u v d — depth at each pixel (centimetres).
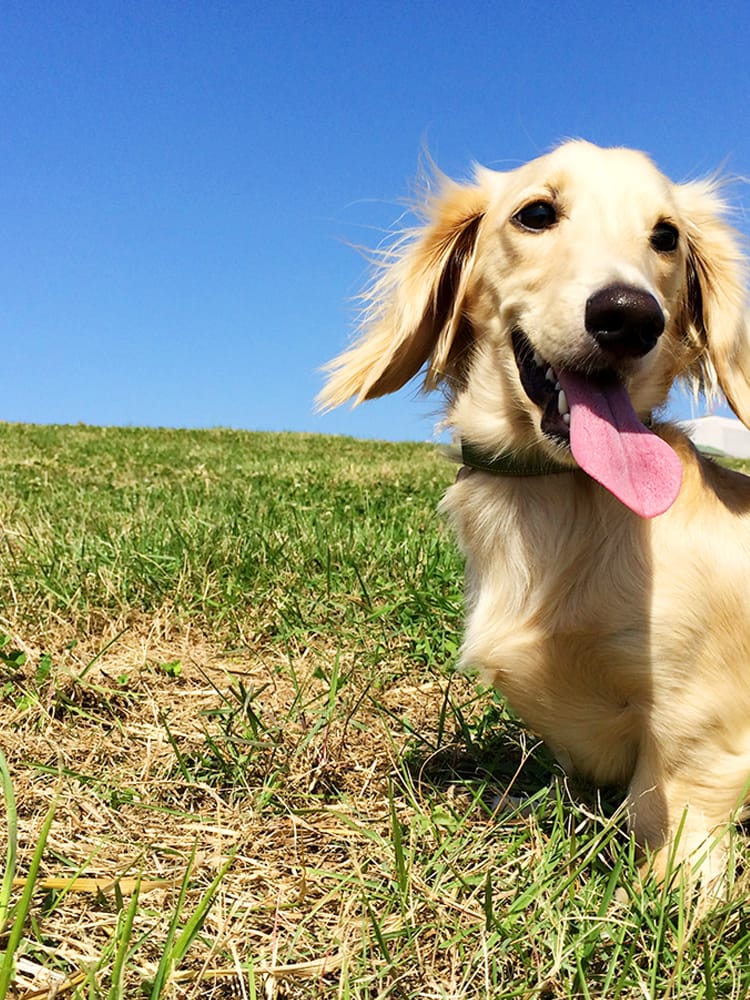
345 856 32
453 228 41
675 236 37
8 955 22
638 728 34
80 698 44
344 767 39
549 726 36
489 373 38
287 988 25
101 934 27
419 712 46
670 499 31
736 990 25
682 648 32
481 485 37
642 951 27
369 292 44
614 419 33
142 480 134
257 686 47
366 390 43
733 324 39
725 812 32
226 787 37
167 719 43
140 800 35
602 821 31
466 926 27
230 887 29
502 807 36
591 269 33
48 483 120
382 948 25
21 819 33
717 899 29
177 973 24
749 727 32
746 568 32
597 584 33
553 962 25
